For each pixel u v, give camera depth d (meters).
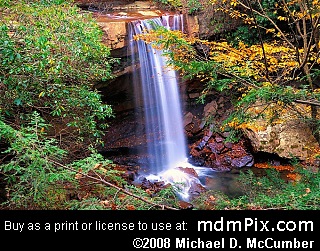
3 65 3.62
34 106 4.17
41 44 3.73
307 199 2.90
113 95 7.84
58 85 4.04
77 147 5.09
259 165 7.97
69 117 4.78
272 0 7.03
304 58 4.84
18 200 2.78
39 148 2.64
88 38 4.61
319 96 3.76
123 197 2.98
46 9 4.37
